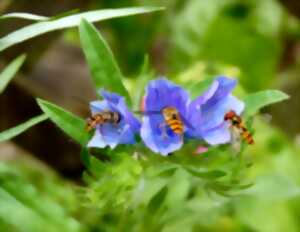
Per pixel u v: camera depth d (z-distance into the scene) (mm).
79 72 668
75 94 641
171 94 388
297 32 738
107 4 703
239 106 395
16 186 405
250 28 677
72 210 452
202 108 393
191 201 445
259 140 575
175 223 438
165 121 389
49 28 395
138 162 401
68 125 397
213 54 682
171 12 734
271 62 686
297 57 753
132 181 401
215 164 400
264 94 405
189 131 394
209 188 422
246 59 683
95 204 405
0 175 405
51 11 540
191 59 678
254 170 566
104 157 413
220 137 392
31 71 594
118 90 403
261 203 540
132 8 394
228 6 680
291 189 461
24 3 526
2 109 582
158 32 746
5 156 636
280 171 570
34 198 405
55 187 539
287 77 730
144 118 389
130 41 740
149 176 401
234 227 540
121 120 393
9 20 515
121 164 401
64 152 606
